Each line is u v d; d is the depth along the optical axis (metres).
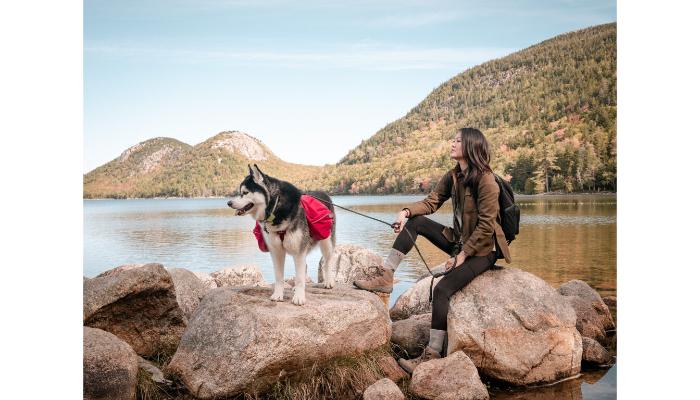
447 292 4.45
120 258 15.38
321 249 4.94
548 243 14.80
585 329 5.41
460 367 4.06
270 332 3.81
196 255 15.70
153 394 3.90
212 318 4.07
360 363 4.25
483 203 4.39
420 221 4.84
